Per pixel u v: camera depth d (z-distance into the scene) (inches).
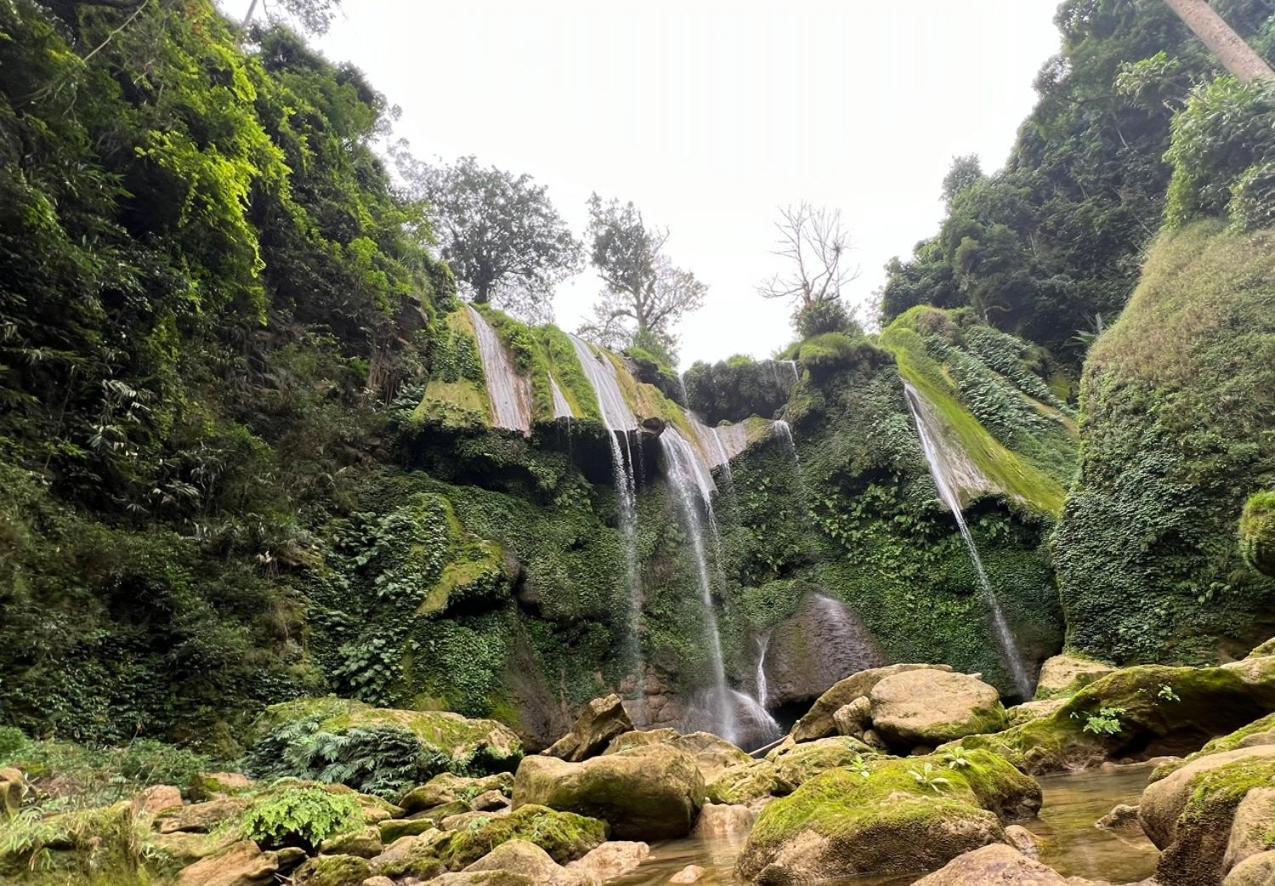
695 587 655.1
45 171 332.2
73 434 320.8
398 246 724.0
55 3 386.0
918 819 125.7
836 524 706.2
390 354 613.0
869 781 152.7
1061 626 546.6
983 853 100.8
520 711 438.9
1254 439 416.2
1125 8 1007.0
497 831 177.8
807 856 127.6
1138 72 859.4
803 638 624.1
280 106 588.1
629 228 1318.9
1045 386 885.2
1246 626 392.8
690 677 589.3
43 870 116.3
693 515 709.9
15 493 276.4
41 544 280.8
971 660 565.3
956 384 890.1
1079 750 225.6
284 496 433.1
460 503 533.6
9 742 226.5
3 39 323.0
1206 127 595.8
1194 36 912.9
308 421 487.8
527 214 1150.3
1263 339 439.2
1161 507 446.6
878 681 323.6
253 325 488.7
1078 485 521.0
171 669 312.3
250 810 198.7
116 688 288.7
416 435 556.1
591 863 169.9
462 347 658.8
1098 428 523.2
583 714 307.7
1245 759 105.2
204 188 423.8
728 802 233.1
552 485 599.5
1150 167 976.9
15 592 261.7
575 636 544.4
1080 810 162.2
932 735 255.1
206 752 298.7
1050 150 1136.8
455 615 455.5
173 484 357.4
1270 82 576.4
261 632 365.7
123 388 333.1
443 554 479.2
